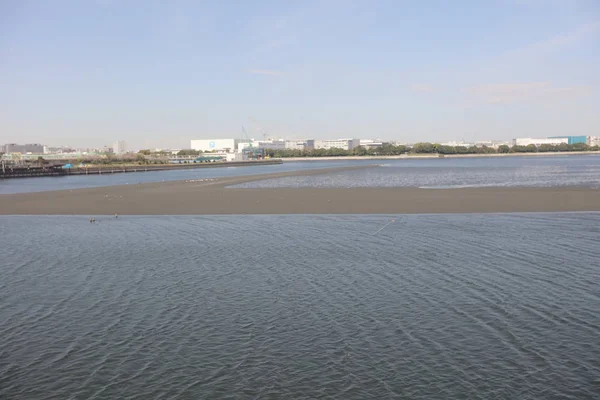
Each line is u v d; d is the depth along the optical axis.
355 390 10.47
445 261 20.58
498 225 29.52
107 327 14.17
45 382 11.12
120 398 10.38
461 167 122.75
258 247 24.19
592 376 10.84
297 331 13.55
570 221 30.64
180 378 11.16
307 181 73.88
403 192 48.84
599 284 17.09
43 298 16.83
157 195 50.31
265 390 10.55
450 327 13.55
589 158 196.38
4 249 25.00
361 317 14.42
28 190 67.94
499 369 11.22
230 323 14.23
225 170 139.12
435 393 10.29
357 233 27.55
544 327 13.45
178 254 23.02
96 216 37.09
